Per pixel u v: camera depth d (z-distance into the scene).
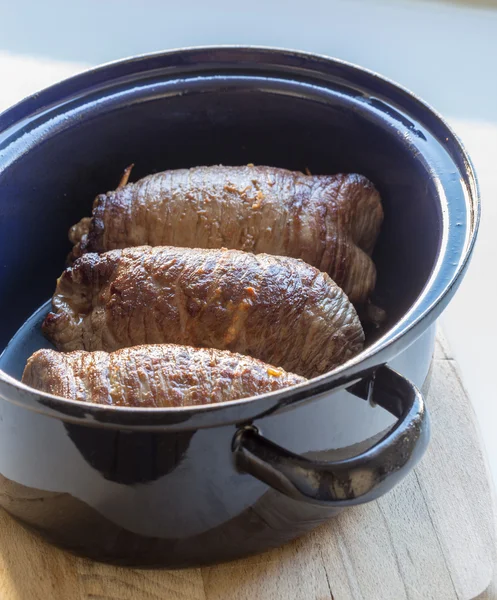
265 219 0.55
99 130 0.57
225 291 0.51
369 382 0.45
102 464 0.44
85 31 0.80
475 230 0.47
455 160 0.52
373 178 0.58
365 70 0.55
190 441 0.43
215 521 0.46
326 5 0.84
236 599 0.48
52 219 0.58
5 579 0.48
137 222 0.56
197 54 0.57
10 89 0.75
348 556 0.49
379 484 0.43
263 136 0.59
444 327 0.59
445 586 0.48
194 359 0.48
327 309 0.52
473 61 0.79
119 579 0.48
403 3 0.85
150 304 0.52
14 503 0.48
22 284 0.58
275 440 0.44
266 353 0.52
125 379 0.47
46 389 0.48
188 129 0.59
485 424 0.62
